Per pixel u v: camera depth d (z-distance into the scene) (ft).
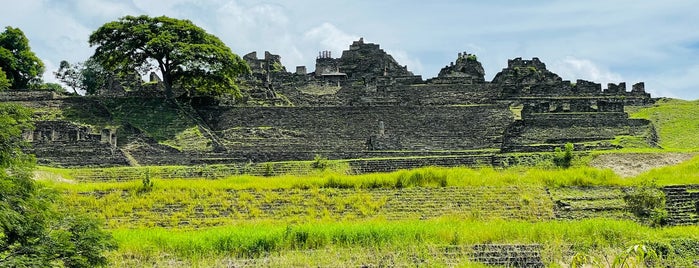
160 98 298.35
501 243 156.46
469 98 346.95
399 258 147.95
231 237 153.38
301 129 296.30
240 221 181.37
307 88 368.07
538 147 252.42
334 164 233.76
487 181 201.98
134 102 292.81
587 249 145.59
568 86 348.79
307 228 159.63
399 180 200.54
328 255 149.07
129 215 184.14
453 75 376.68
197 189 194.90
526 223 169.78
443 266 144.46
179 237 155.74
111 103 290.56
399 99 348.59
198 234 158.81
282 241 154.51
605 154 227.81
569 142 261.65
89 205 187.11
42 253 107.96
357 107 304.30
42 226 110.22
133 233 159.94
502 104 309.63
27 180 113.39
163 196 190.90
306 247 154.71
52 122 270.67
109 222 179.83
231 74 315.17
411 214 186.19
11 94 295.89
